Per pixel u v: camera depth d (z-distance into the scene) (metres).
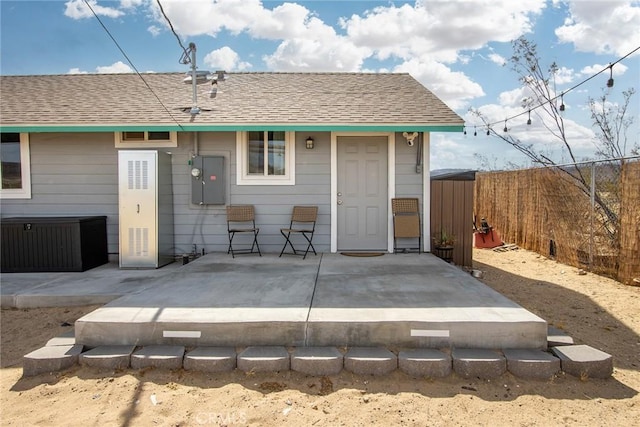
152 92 8.81
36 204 7.84
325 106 7.93
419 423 2.90
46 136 7.77
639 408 3.08
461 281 5.45
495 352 3.71
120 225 7.01
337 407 3.09
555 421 2.93
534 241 10.08
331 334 3.85
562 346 3.86
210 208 7.86
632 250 6.70
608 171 7.76
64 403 3.17
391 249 7.80
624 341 4.38
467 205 7.79
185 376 3.54
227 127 7.15
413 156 7.73
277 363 3.56
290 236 7.84
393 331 3.83
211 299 4.62
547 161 10.95
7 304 5.45
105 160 7.80
